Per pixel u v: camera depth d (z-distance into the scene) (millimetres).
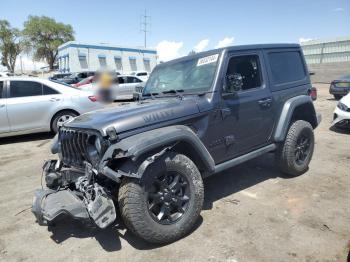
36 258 3064
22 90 7746
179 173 3146
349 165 5195
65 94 8102
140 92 4605
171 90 4039
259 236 3182
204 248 3035
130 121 3066
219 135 3691
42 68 55000
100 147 2992
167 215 3090
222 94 3674
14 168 5840
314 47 31234
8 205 4242
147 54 46219
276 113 4352
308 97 4754
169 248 3068
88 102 8344
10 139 8281
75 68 40938
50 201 3088
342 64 26453
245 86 4031
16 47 57094
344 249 2920
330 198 3967
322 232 3203
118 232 3402
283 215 3578
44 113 7828
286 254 2883
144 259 2934
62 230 3535
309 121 5117
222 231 3305
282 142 4516
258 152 4164
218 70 3695
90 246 3201
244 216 3594
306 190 4234
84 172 3297
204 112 3518
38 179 5188
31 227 3641
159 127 3203
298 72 4887
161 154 2955
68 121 3701
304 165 4742
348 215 3523
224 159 3826
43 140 8039
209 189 4402
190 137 3209
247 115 3953
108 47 42719
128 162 2893
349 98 7625
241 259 2844
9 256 3117
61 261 2996
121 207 2916
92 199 2990
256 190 4297
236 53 3922
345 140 6922
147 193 2938
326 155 5801
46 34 55625
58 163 3691
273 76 4395
